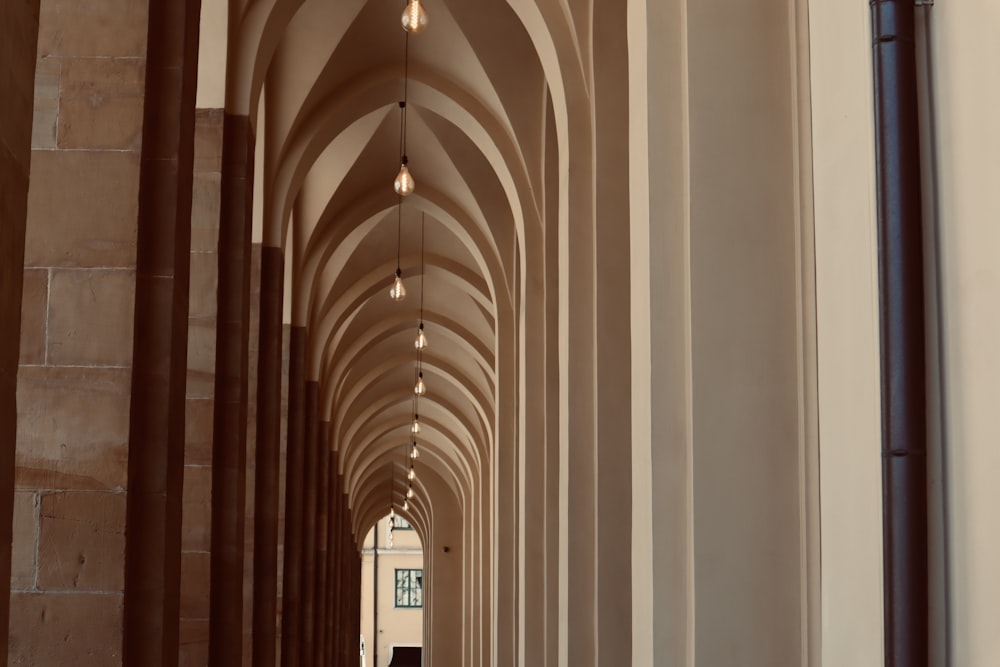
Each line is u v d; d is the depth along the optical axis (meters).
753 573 5.35
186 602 9.59
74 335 6.95
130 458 6.93
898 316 3.31
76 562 6.81
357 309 22.38
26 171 3.39
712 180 5.59
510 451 18.09
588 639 10.38
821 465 3.94
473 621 33.03
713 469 5.41
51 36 7.16
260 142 14.00
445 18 13.89
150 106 7.26
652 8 5.99
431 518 44.34
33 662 6.71
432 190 18.59
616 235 10.00
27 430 6.88
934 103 3.34
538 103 14.37
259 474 13.70
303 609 21.11
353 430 32.84
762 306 5.52
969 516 3.12
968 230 3.15
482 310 23.55
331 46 13.83
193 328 9.94
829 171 3.92
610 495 9.50
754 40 5.69
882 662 3.44
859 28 3.65
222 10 10.42
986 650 3.04
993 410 3.01
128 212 7.02
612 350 9.73
